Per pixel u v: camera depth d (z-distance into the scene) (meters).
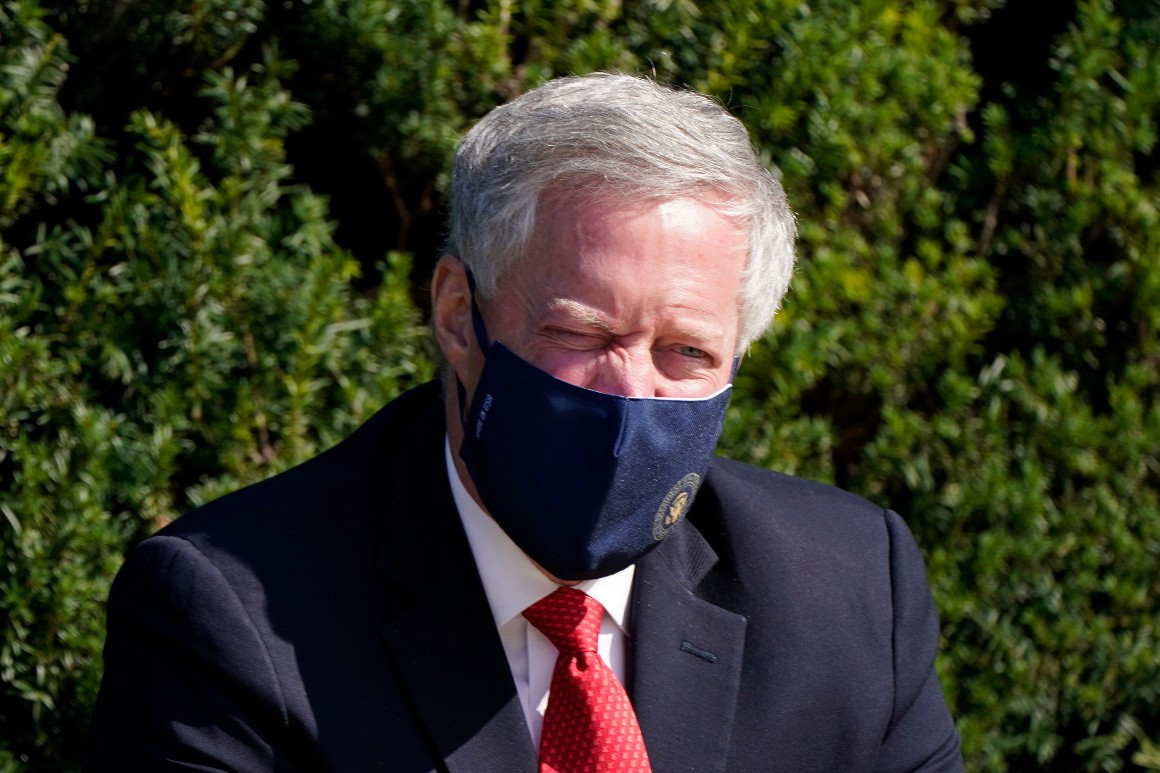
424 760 6.19
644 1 10.57
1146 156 12.41
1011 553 11.38
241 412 9.62
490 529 6.62
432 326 6.79
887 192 11.31
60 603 8.91
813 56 10.69
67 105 9.88
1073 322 11.83
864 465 11.35
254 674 6.06
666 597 6.86
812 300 10.79
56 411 9.23
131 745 6.13
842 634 7.14
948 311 11.30
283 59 10.36
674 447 6.04
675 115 6.04
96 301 9.34
